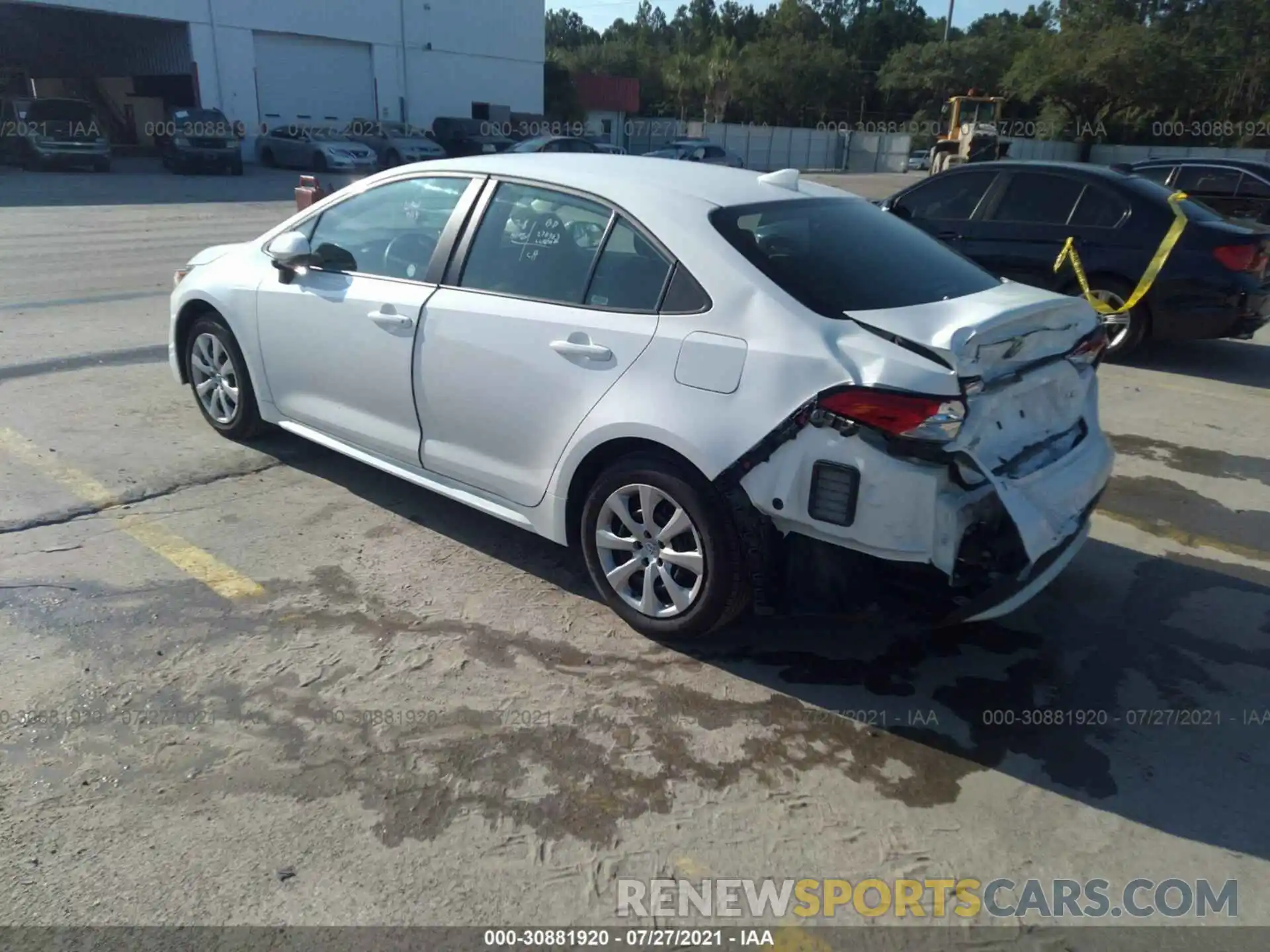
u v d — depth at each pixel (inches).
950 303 124.7
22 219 596.7
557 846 99.9
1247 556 174.9
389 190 168.6
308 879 94.0
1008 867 100.3
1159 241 292.4
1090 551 175.5
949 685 131.4
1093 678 134.4
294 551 159.5
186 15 1193.4
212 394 205.0
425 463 159.9
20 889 91.0
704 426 121.1
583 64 2859.3
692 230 130.3
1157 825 106.9
